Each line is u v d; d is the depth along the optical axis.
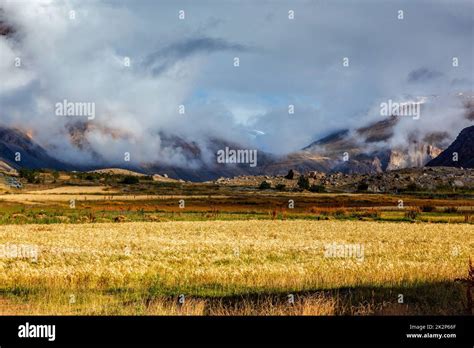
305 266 31.25
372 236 56.97
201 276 27.52
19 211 100.69
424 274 26.98
